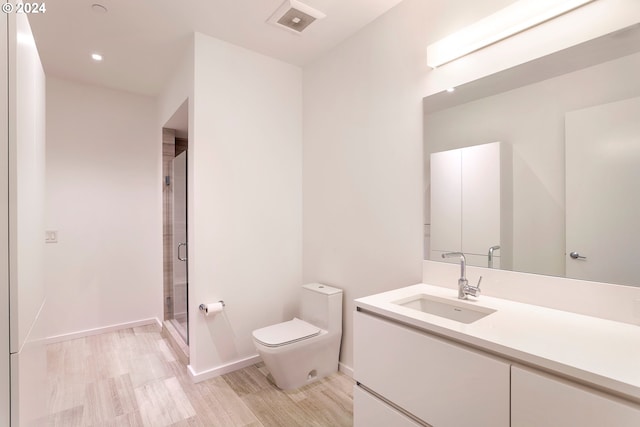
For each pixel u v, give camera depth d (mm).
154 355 2684
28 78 1132
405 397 1253
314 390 2141
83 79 3006
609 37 1211
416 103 1887
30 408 1099
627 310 1159
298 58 2666
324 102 2578
